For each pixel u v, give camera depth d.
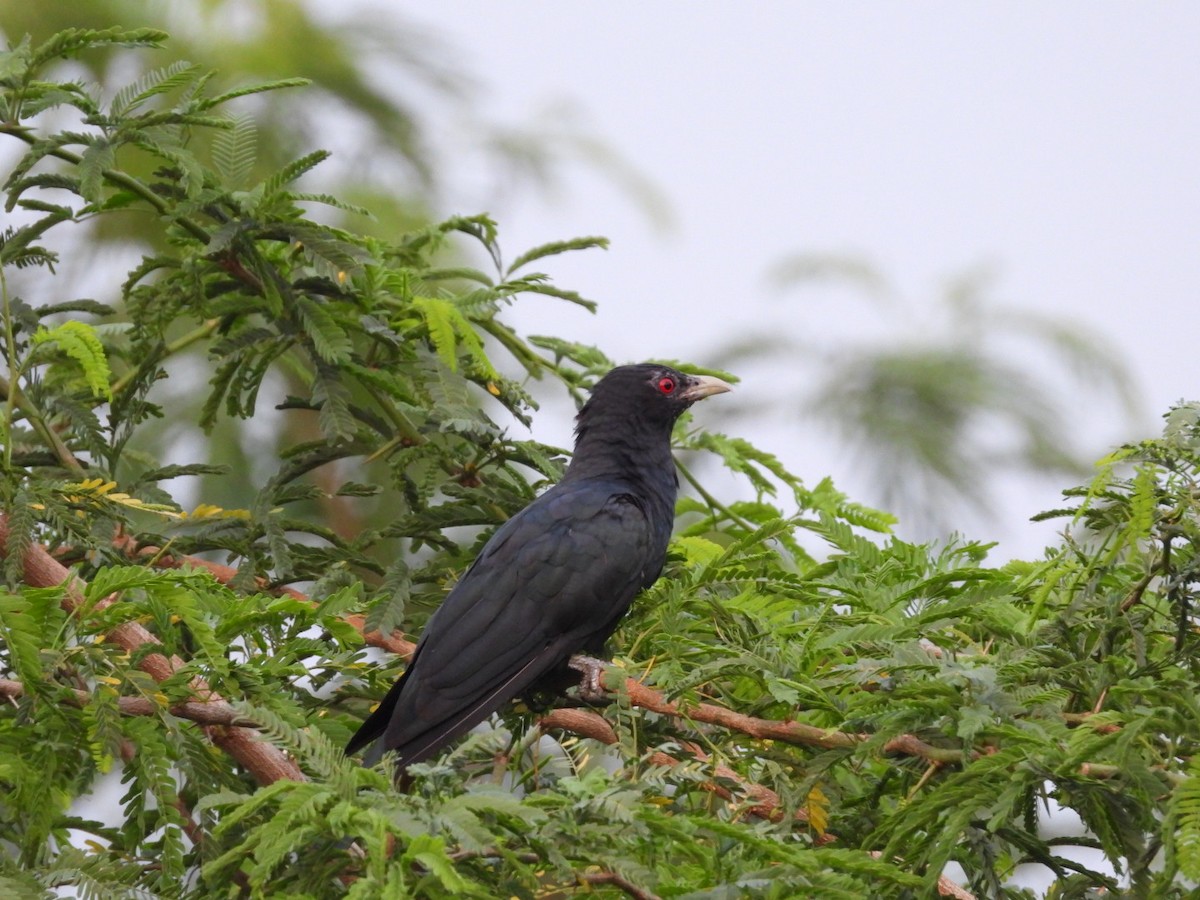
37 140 10.35
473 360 12.15
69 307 11.41
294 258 11.62
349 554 10.86
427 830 6.24
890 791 8.64
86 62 16.84
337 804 6.40
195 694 7.81
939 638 8.98
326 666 8.98
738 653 8.78
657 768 7.55
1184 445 7.83
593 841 6.62
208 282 11.73
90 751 7.77
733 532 12.81
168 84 10.32
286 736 6.84
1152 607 8.29
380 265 11.57
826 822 8.10
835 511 12.35
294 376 17.22
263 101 18.38
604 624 10.95
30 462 11.13
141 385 11.74
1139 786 7.11
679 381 12.55
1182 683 7.71
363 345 12.90
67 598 7.89
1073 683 8.07
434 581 11.62
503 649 10.48
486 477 11.84
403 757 9.77
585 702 10.74
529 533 10.96
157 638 8.51
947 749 7.98
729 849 7.06
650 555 11.30
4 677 8.42
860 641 8.72
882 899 7.33
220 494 16.75
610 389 12.55
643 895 6.52
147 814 7.89
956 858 7.88
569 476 12.23
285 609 8.27
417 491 11.78
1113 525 8.17
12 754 7.39
